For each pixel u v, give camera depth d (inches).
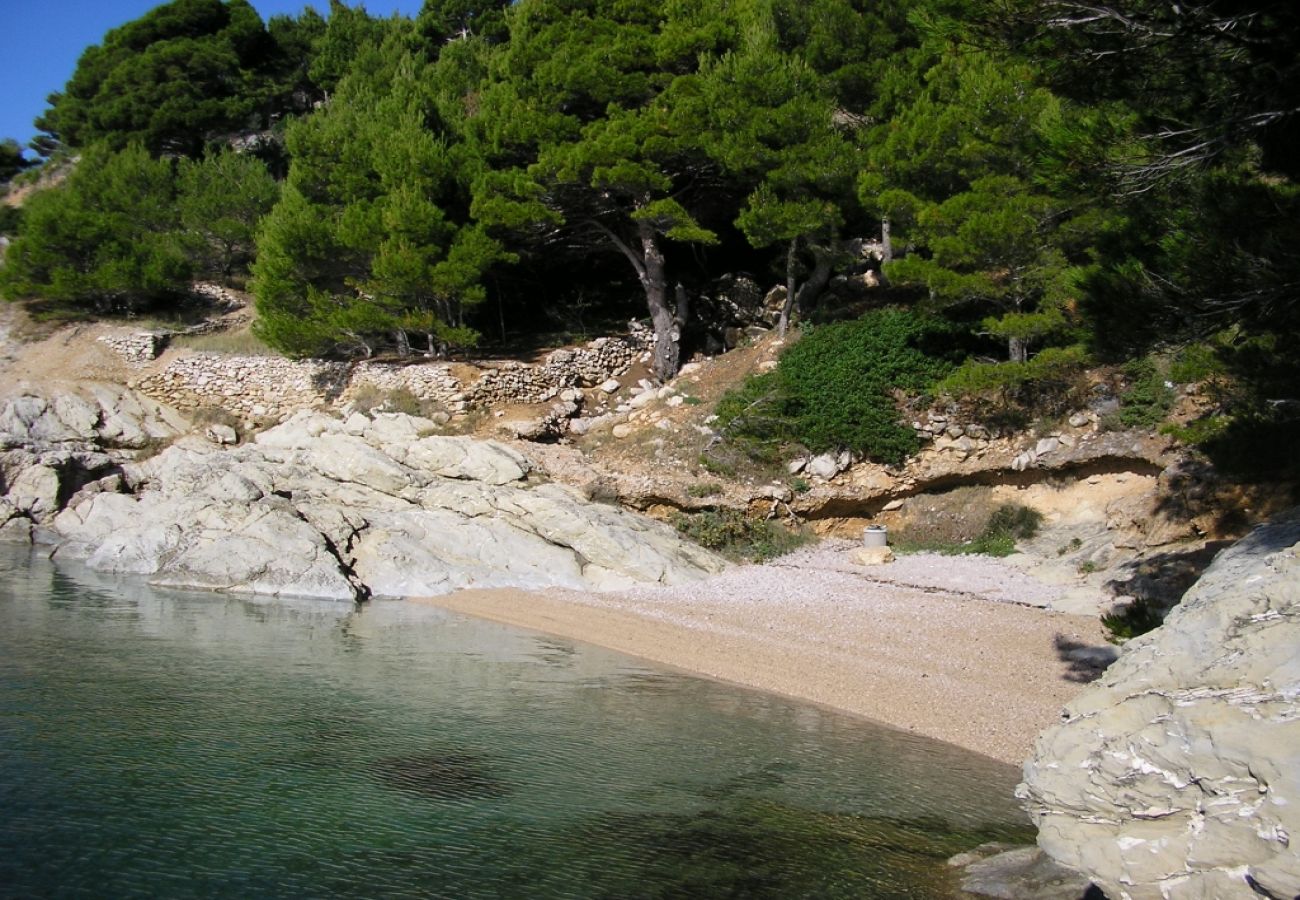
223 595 837.2
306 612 783.7
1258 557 346.9
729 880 354.3
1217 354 478.0
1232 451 495.8
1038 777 314.7
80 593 817.5
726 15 1250.6
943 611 783.7
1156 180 446.9
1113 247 491.8
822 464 1041.5
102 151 1812.3
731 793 440.5
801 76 1152.8
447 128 1366.9
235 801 402.0
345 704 544.4
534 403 1211.2
